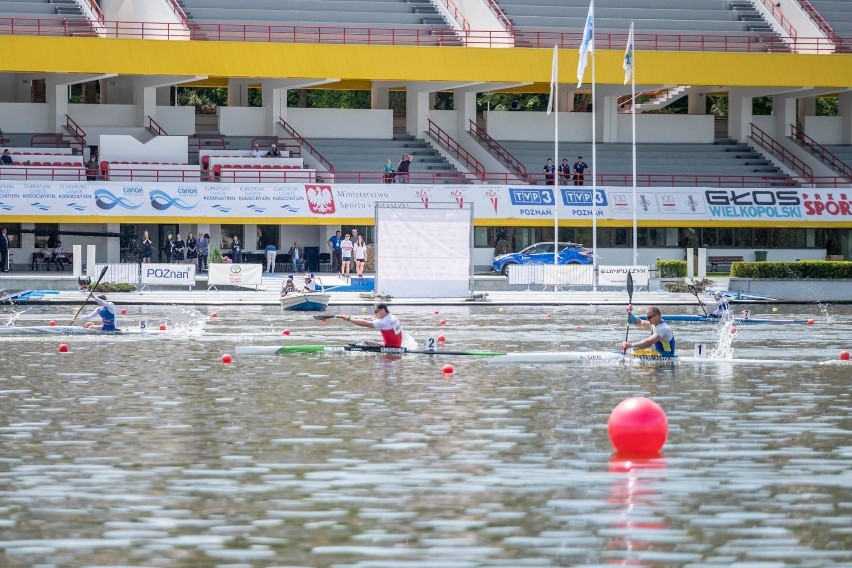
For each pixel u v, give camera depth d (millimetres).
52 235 188625
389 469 52125
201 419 64250
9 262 183125
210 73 194875
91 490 48406
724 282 171500
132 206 183875
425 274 156750
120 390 74812
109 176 188500
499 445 57406
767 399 72062
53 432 60406
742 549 40938
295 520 44250
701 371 85812
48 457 54438
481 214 194500
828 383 79438
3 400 70562
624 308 152125
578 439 58906
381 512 45281
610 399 71875
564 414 66312
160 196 185000
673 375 83375
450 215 156250
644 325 94688
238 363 89062
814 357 95312
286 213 188500
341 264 181875
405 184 193625
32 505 46125
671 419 65000
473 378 81062
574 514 45094
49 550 40688
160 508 45812
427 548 41031
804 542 41719
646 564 39500
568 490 48594
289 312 141125
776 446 57375
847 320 136000
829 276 172500
